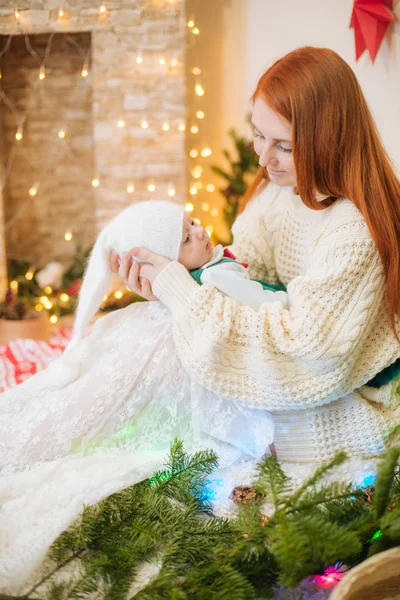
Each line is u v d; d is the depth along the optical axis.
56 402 1.40
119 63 2.96
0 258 3.24
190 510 1.24
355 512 1.17
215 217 3.26
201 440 1.45
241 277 1.47
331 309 1.36
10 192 3.55
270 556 1.10
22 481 1.34
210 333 1.34
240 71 3.02
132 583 1.14
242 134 3.12
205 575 1.06
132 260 1.47
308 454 1.46
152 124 3.03
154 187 3.10
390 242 1.38
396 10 2.08
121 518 1.24
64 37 3.31
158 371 1.42
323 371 1.36
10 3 2.85
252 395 1.38
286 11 2.71
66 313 3.12
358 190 1.39
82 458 1.40
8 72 3.39
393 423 1.46
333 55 1.40
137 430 1.45
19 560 1.15
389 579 1.03
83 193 3.58
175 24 2.89
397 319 1.44
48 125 3.47
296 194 1.64
